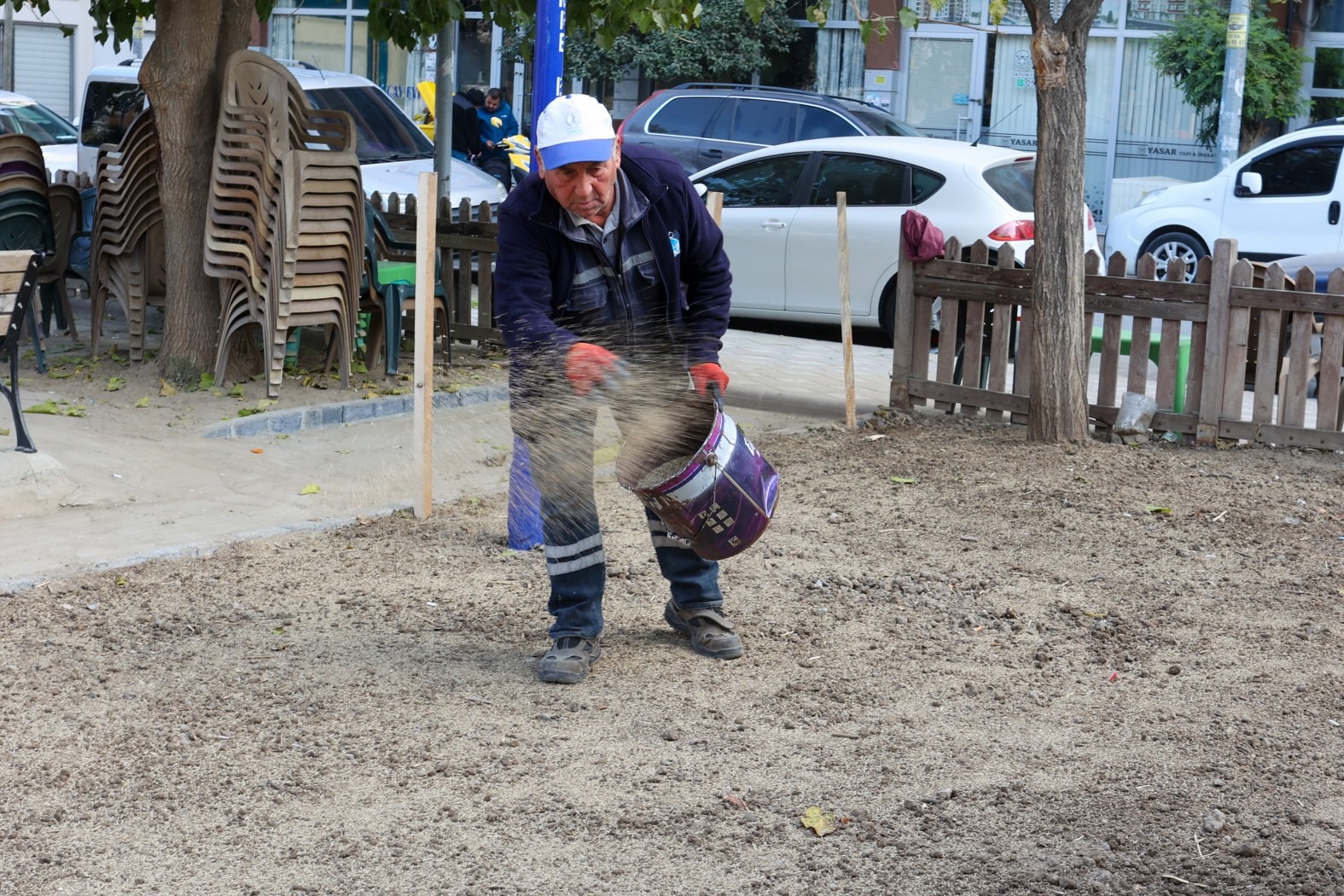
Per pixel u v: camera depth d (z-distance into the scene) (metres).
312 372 10.20
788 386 11.06
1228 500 7.64
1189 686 5.01
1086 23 8.56
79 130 16.89
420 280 6.83
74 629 5.40
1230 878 3.69
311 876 3.67
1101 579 6.26
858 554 6.57
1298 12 22.33
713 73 24.39
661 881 3.66
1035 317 8.94
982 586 6.12
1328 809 4.08
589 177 4.35
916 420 9.71
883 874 3.70
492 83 28.08
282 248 9.16
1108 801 4.10
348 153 9.31
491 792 4.13
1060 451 8.70
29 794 4.09
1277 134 22.67
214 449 8.29
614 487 7.75
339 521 6.90
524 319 4.50
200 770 4.25
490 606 5.77
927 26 24.31
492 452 8.57
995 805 4.08
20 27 33.66
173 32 9.38
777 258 13.36
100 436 8.27
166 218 9.67
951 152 12.84
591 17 10.20
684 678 5.02
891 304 12.91
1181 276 9.13
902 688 4.96
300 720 4.61
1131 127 23.53
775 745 4.46
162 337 10.01
